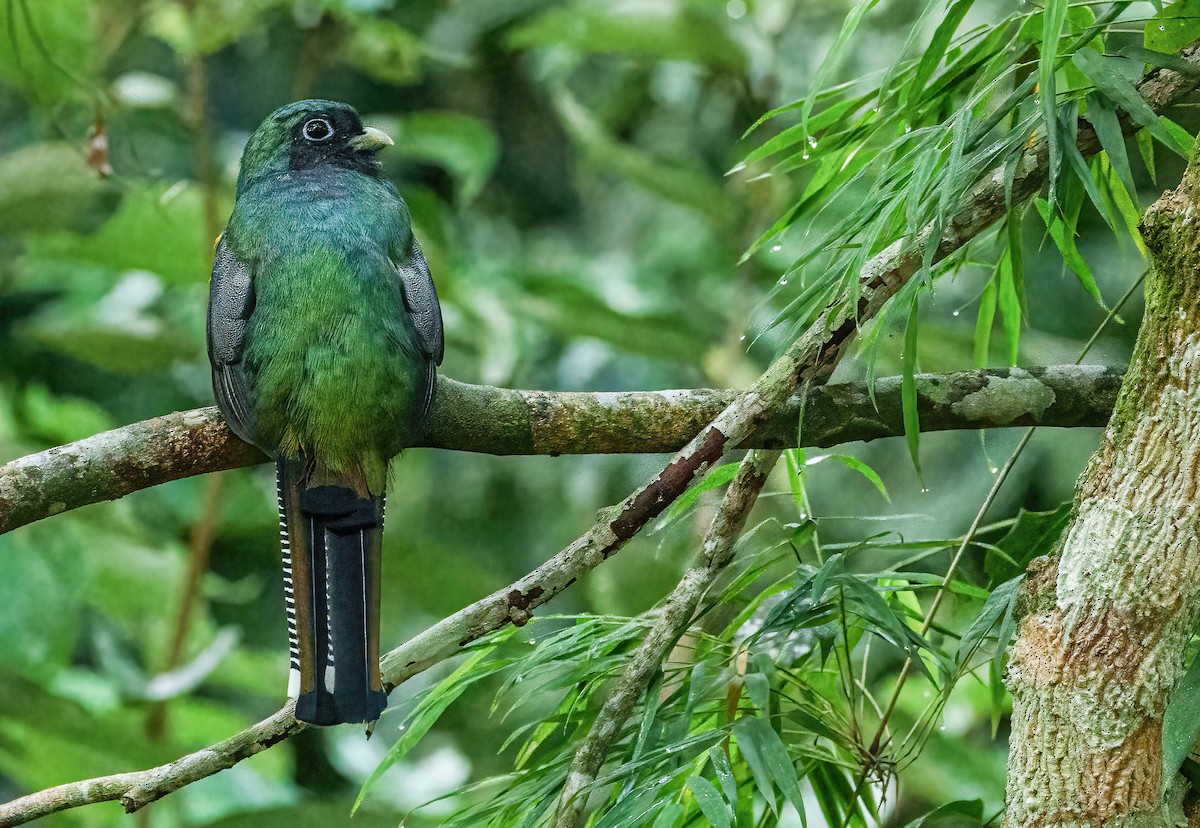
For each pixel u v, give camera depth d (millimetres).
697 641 6406
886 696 9906
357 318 6906
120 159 11922
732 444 5633
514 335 11953
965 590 6309
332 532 6508
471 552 13375
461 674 6168
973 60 6172
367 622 6066
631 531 5645
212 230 11203
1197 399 4602
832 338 5711
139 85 11578
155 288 13141
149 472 6711
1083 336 11367
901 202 5355
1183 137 6312
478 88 14320
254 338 6957
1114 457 4777
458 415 6906
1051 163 4871
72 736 10867
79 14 10562
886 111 6566
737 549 6156
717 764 5203
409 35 12406
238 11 11672
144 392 14141
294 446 6723
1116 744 4676
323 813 10141
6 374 14008
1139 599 4641
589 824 6008
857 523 11078
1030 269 11438
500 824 5871
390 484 7043
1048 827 4738
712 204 12430
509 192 14484
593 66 14766
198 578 11617
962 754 10133
